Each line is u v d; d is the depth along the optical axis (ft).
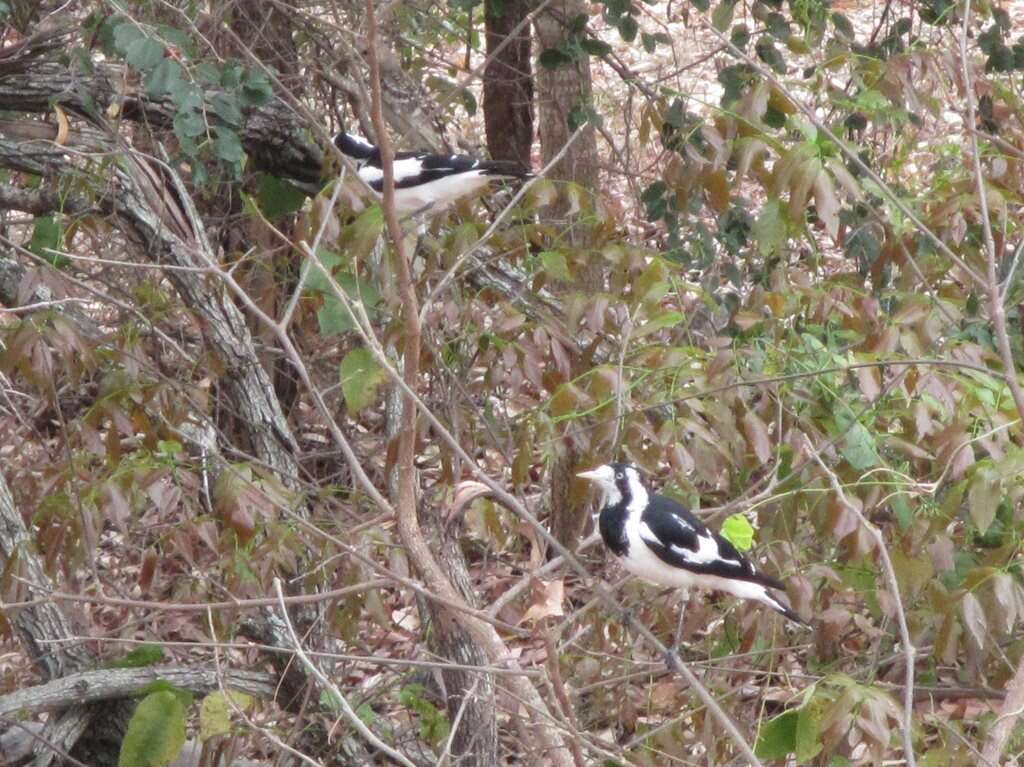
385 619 30.17
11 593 32.94
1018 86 41.47
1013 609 25.64
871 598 30.19
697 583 27.30
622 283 32.99
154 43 30.83
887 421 31.12
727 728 22.54
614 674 34.14
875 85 32.37
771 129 34.68
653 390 30.19
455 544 31.45
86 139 34.32
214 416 38.81
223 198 40.29
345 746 33.99
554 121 45.21
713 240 43.21
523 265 35.47
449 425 34.81
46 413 42.09
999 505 28.94
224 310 35.14
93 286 44.16
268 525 29.48
